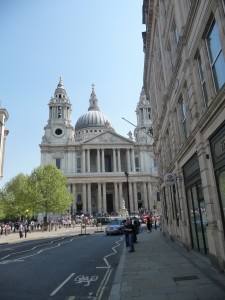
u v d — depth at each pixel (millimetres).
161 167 29781
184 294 8094
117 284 9734
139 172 95500
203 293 8047
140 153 101500
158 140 29625
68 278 11234
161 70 24406
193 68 13156
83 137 114125
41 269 13406
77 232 46500
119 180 93125
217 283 8953
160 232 34688
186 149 15203
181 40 14070
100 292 9062
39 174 64500
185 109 15445
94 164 101250
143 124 106625
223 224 10508
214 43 10875
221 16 9609
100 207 90125
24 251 21531
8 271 13141
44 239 34594
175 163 19062
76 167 97188
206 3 10680
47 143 98125
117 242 26234
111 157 102750
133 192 93062
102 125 119000
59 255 18312
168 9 18375
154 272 11359
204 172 12000
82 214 78250
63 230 53688
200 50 11969
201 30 11500
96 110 129750
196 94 13047
